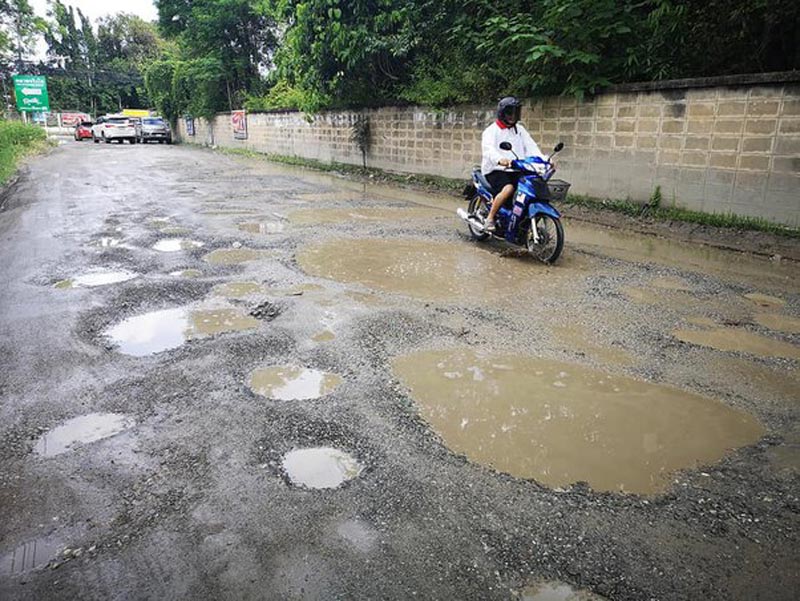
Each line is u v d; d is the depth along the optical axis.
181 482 2.48
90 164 18.03
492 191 6.56
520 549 2.11
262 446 2.75
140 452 2.70
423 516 2.28
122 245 6.79
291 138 19.95
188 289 5.09
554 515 2.29
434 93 11.91
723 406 3.17
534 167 5.96
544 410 3.10
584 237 7.43
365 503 2.35
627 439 2.84
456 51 11.52
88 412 3.05
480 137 11.34
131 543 2.13
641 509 2.33
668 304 4.85
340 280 5.43
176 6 26.83
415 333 4.14
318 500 2.37
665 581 1.97
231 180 13.75
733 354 3.86
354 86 14.66
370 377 3.45
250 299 4.84
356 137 15.12
